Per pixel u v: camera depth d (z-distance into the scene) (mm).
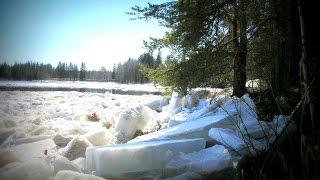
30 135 7473
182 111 10688
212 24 8539
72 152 5641
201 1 8016
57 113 11664
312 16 4645
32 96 20484
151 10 8469
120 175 4852
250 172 4777
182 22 8320
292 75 6738
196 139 5574
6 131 7520
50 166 4555
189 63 8727
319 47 4562
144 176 4910
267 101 7125
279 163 4734
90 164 5047
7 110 11680
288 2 6707
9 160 4883
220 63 8906
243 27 8969
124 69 74312
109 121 10016
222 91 10031
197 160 4969
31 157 5344
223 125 6301
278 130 5617
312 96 4344
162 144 5195
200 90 11039
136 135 8406
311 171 4109
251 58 9086
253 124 5918
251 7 7938
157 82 9656
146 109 9008
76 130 8211
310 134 4324
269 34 8039
